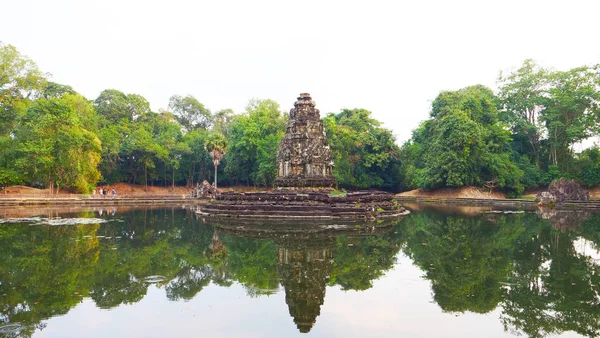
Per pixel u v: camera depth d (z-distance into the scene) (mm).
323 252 17469
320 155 36938
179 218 33125
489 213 38219
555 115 63000
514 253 17594
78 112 64750
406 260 16062
